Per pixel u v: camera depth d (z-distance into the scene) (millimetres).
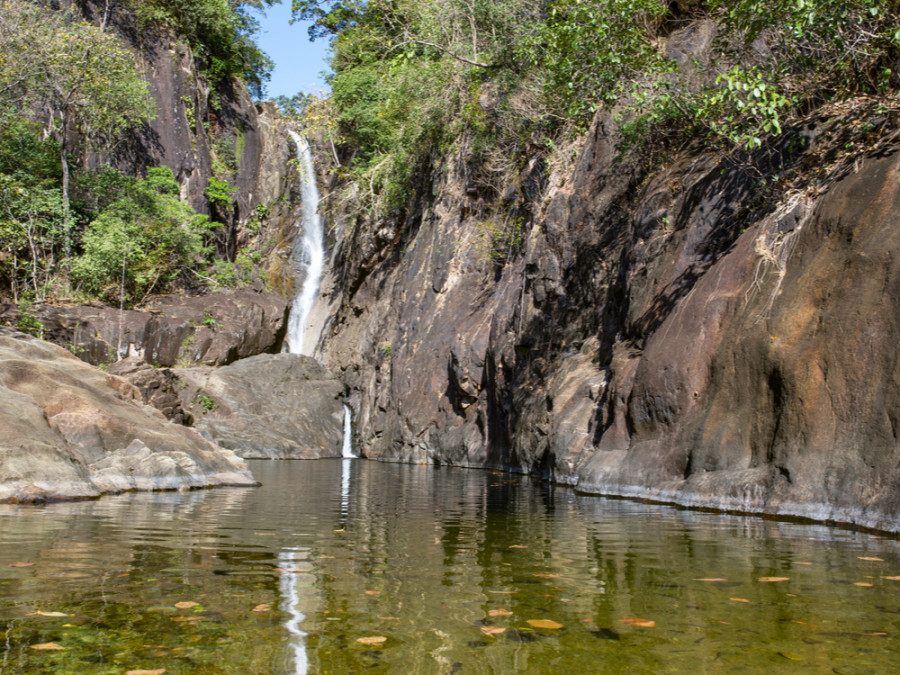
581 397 11734
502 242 19641
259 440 22031
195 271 31688
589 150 15281
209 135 36938
